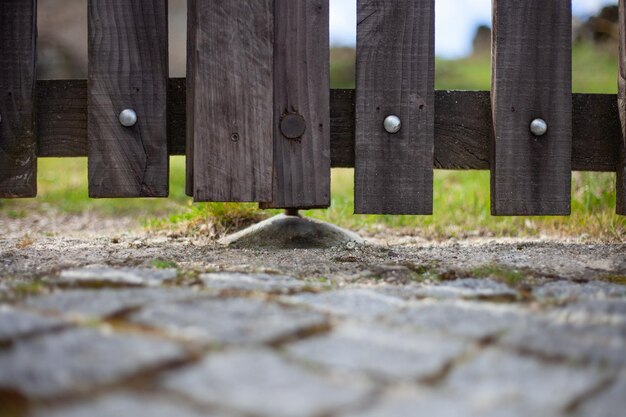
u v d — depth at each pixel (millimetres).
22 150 3264
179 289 2203
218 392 1337
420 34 3195
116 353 1535
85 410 1254
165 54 3213
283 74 3115
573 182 4809
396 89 3213
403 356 1560
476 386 1400
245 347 1599
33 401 1293
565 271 2746
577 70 12484
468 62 18625
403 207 3250
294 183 3160
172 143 3334
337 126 3316
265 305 1982
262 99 3113
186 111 3277
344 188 6105
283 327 1753
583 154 3412
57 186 6488
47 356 1514
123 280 2359
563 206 3314
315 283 2459
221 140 3107
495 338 1690
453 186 5723
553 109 3285
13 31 3225
